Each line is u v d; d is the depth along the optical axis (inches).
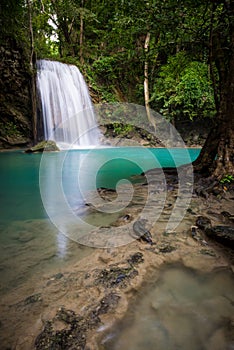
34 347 45.4
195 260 76.7
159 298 59.8
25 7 497.4
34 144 509.0
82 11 589.9
